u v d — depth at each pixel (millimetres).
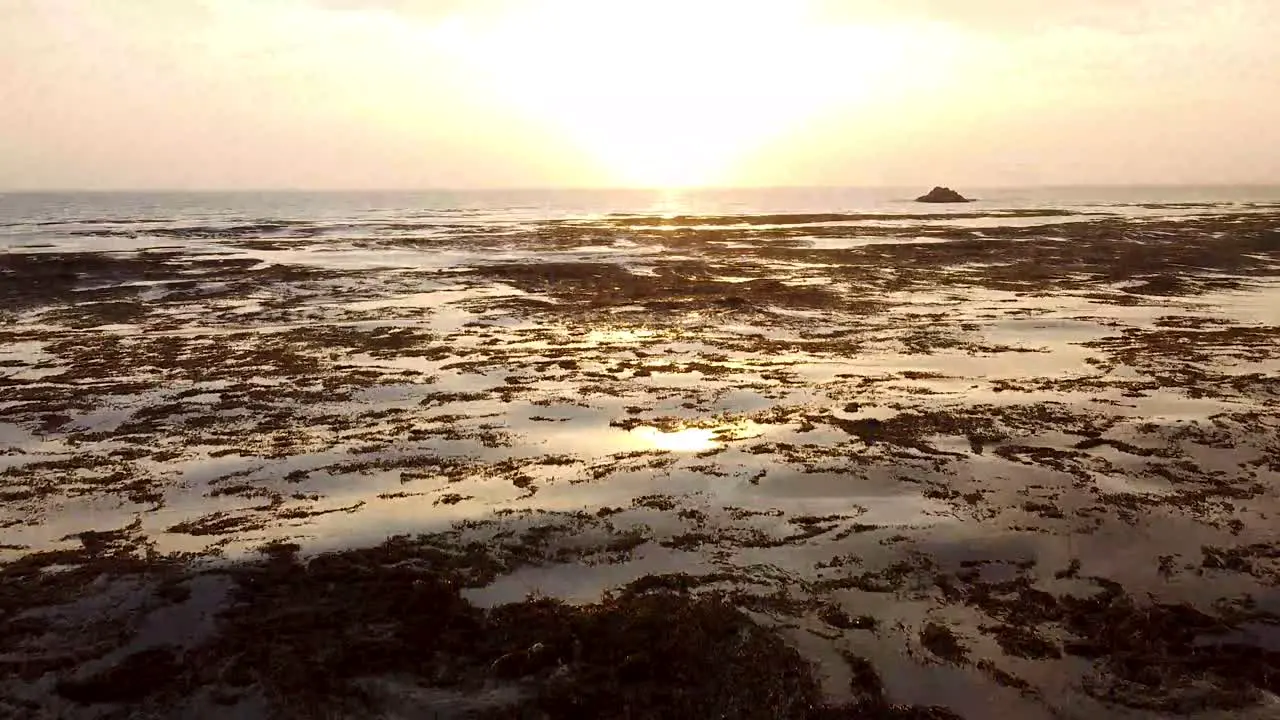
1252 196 138500
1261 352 17828
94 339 20984
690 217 81250
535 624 7504
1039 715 6375
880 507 9812
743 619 7570
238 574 8211
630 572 8445
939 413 13328
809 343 19719
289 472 11258
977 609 7766
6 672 6824
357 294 28531
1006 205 109938
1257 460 11102
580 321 23203
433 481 10852
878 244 45781
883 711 6414
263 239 53125
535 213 99875
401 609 7711
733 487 10453
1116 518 9414
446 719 6367
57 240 51688
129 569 8305
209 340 20797
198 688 6699
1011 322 22062
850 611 7727
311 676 6816
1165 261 34500
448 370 17266
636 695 6609
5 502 10281
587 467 11258
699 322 22781
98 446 12555
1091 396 14328
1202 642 7223
